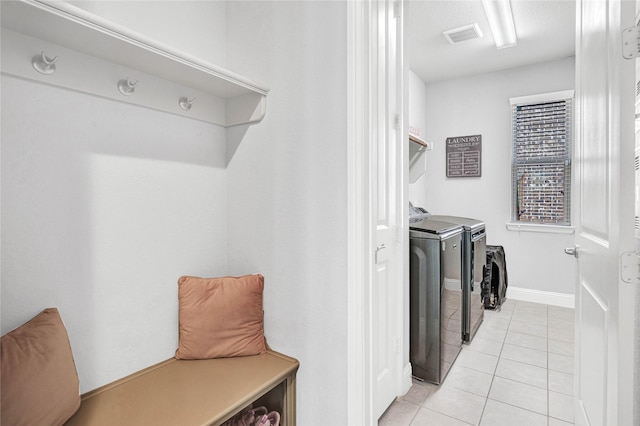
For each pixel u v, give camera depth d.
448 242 2.19
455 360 2.43
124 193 1.37
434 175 4.24
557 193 3.60
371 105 1.46
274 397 1.56
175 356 1.54
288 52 1.52
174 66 1.32
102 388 1.29
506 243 3.88
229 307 1.54
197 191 1.65
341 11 1.37
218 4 1.72
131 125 1.39
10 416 0.89
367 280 1.39
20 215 1.10
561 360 2.43
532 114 3.70
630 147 0.97
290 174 1.53
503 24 2.85
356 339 1.37
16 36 1.06
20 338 0.98
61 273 1.19
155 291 1.48
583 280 1.48
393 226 1.83
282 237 1.57
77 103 1.22
